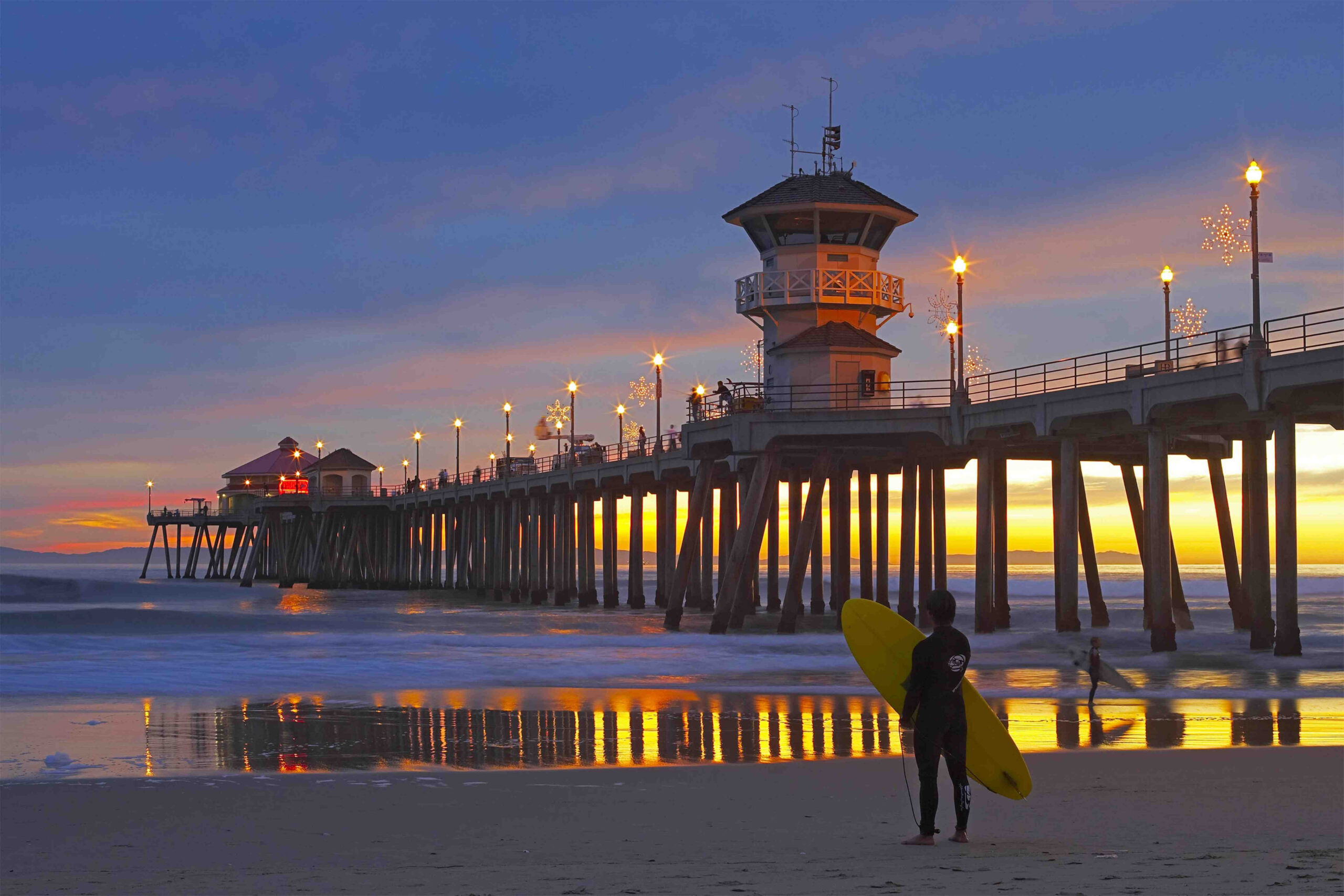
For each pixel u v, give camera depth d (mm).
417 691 27578
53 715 22922
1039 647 38375
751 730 20953
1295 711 23141
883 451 48344
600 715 23047
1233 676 29859
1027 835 10305
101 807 13039
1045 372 38469
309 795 13828
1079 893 7602
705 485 50438
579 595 75062
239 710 23859
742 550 44500
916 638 10750
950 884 8016
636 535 69375
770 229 52281
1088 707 23906
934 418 42531
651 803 13008
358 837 11211
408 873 9180
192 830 11688
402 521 111438
